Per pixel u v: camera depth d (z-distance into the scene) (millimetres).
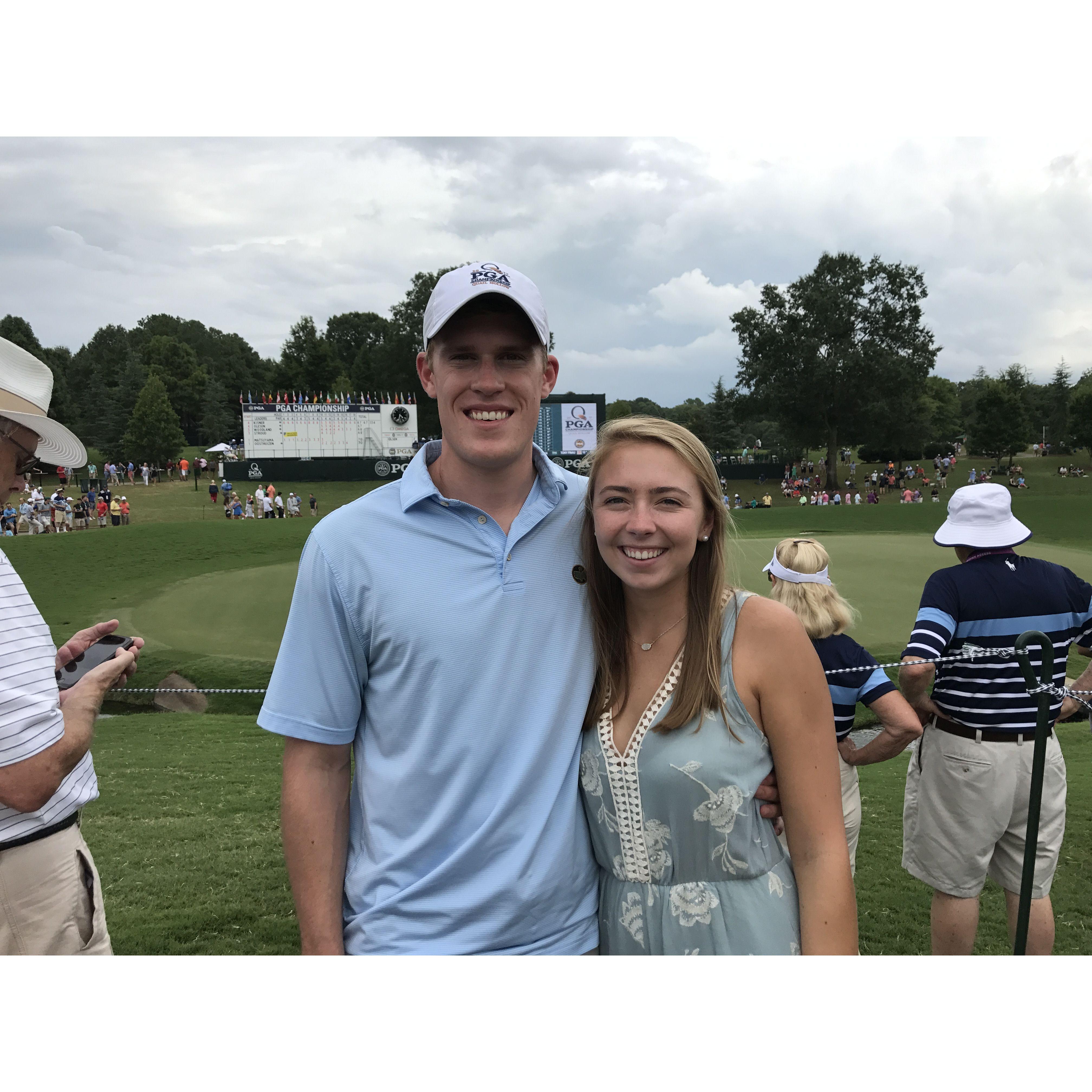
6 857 2107
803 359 53562
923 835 3162
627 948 1891
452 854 1806
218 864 4375
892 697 2928
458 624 1803
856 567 16391
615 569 1806
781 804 1875
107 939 2412
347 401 47031
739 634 1832
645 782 1832
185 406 88375
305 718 1851
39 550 22531
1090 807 5223
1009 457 55406
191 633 13234
